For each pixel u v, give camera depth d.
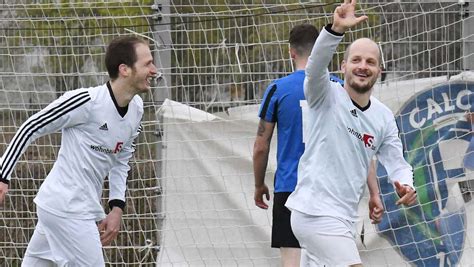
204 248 23.27
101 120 15.67
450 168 22.62
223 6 23.33
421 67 22.91
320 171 14.50
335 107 14.47
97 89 15.77
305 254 15.30
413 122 22.80
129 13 23.52
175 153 23.33
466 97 22.64
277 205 17.55
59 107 15.37
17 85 23.72
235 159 23.22
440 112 22.72
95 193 16.11
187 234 23.31
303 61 17.75
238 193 23.20
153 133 23.38
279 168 17.59
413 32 22.92
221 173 23.27
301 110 17.30
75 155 15.77
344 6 13.52
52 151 23.70
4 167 15.28
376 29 23.06
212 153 23.30
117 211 16.70
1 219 23.66
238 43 23.27
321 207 14.47
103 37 23.59
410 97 22.81
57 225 15.75
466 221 22.53
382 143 15.19
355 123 14.54
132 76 15.70
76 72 23.66
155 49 23.31
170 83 23.38
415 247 22.66
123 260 23.34
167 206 23.33
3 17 23.78
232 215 23.23
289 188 17.38
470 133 22.59
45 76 23.69
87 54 23.64
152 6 23.34
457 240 22.56
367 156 14.80
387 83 22.94
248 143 23.20
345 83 14.73
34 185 23.69
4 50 23.75
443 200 22.62
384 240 22.72
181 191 23.33
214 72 23.31
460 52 22.75
